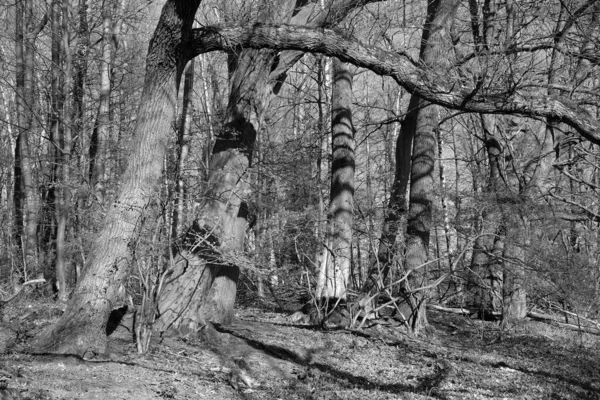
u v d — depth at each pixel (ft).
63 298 47.57
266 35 32.65
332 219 48.39
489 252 53.52
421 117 51.80
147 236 31.19
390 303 47.93
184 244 35.32
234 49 33.37
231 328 38.70
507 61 37.76
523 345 49.88
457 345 46.91
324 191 73.97
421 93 32.73
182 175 39.11
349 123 49.75
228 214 37.60
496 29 57.52
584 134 31.89
